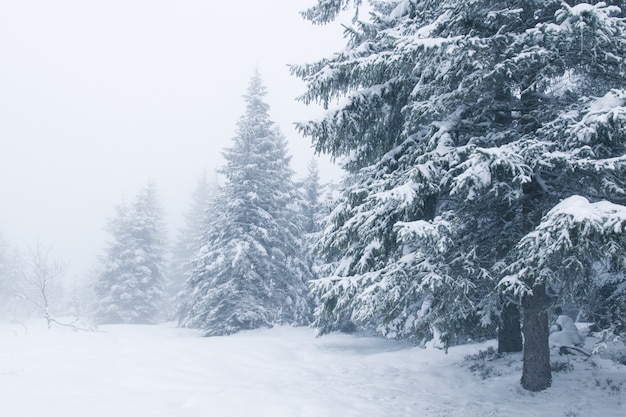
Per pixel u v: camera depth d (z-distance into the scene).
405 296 9.45
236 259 22.95
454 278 8.99
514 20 8.91
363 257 9.46
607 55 7.94
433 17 9.94
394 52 8.74
